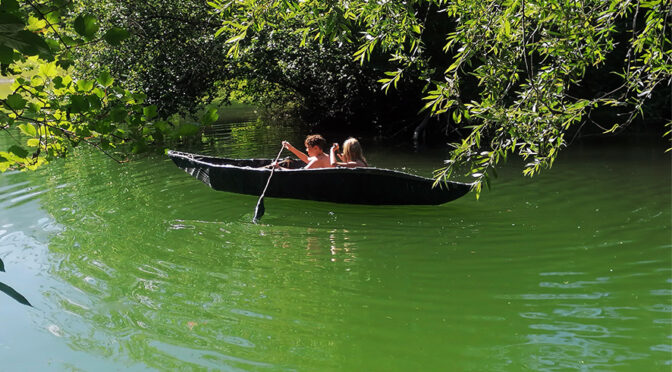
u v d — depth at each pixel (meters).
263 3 2.86
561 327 3.36
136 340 3.34
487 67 2.93
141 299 3.93
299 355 3.13
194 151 10.80
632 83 3.01
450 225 5.48
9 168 2.46
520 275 4.19
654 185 6.71
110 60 10.54
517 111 2.67
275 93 15.95
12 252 4.96
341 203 6.36
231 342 3.30
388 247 4.92
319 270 4.43
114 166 9.11
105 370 3.01
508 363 2.98
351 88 13.81
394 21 3.01
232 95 16.67
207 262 4.66
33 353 3.21
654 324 3.34
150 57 11.41
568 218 5.55
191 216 6.02
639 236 4.92
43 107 2.21
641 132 11.12
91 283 4.24
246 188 6.73
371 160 9.55
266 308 3.76
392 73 3.08
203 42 11.48
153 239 5.27
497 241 4.96
